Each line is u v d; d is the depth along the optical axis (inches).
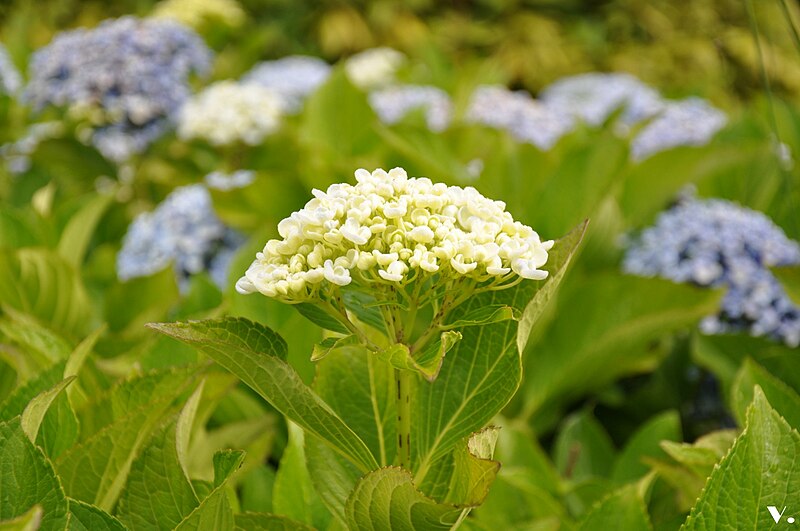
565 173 59.1
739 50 131.0
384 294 34.9
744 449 36.6
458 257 32.9
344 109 68.9
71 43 72.2
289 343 53.1
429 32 160.6
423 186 34.9
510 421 55.9
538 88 154.9
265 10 155.4
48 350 48.7
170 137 73.9
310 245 33.9
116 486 41.6
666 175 62.4
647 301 56.9
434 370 30.5
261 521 39.3
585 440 54.8
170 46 73.4
